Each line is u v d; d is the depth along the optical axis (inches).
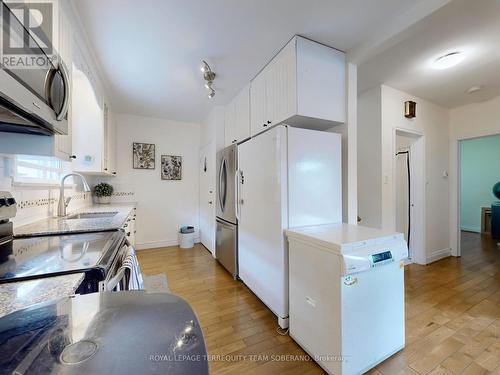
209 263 128.2
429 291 94.0
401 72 96.5
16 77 31.4
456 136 139.9
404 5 60.3
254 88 99.0
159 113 150.6
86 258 36.7
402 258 57.3
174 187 166.9
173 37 72.1
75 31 63.1
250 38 73.1
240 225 98.7
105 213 90.6
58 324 18.8
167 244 164.6
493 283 101.4
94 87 87.0
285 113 77.0
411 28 62.6
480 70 94.8
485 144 211.3
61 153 53.1
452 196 141.9
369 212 114.8
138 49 78.2
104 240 48.4
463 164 224.4
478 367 54.8
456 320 73.7
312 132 73.2
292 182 69.8
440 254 135.8
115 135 145.9
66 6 53.6
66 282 28.6
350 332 50.0
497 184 197.2
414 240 130.3
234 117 120.6
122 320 19.6
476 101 130.3
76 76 76.9
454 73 97.7
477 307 81.5
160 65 88.7
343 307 49.0
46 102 40.3
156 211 161.6
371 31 70.6
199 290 95.7
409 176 134.1
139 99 124.8
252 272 88.2
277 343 63.5
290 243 65.1
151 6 59.0
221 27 67.7
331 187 76.6
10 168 54.6
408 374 53.0
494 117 125.2
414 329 69.1
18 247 43.1
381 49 72.7
